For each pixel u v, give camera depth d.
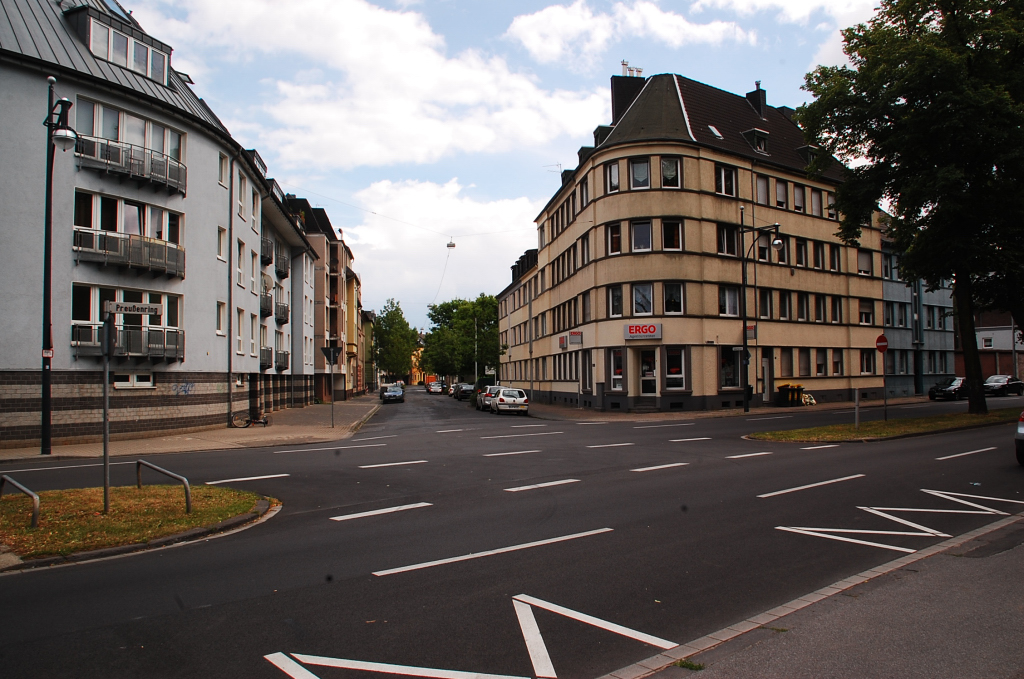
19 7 19.55
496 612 5.05
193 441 19.73
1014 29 20.75
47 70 19.02
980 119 20.23
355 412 36.94
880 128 22.77
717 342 32.47
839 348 39.72
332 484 11.15
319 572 6.16
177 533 7.52
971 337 23.58
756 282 34.81
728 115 36.75
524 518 8.39
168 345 21.41
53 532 7.43
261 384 32.28
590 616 4.95
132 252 20.31
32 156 18.89
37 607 5.25
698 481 11.05
